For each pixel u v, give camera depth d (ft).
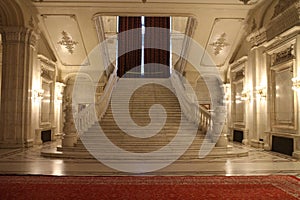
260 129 39.88
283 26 33.45
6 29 38.55
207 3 39.45
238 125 48.55
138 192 16.51
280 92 35.24
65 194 16.07
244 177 20.48
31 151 34.30
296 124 30.99
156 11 41.88
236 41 48.16
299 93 30.50
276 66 35.63
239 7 40.29
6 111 38.29
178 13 42.24
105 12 41.93
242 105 46.80
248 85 43.96
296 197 15.60
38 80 43.34
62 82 54.19
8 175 20.89
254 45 41.06
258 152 34.83
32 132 40.81
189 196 15.74
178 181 19.26
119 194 16.08
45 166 24.49
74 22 44.24
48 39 47.98
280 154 33.04
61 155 28.96
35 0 38.37
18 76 38.78
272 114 37.09
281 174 21.59
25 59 39.29
